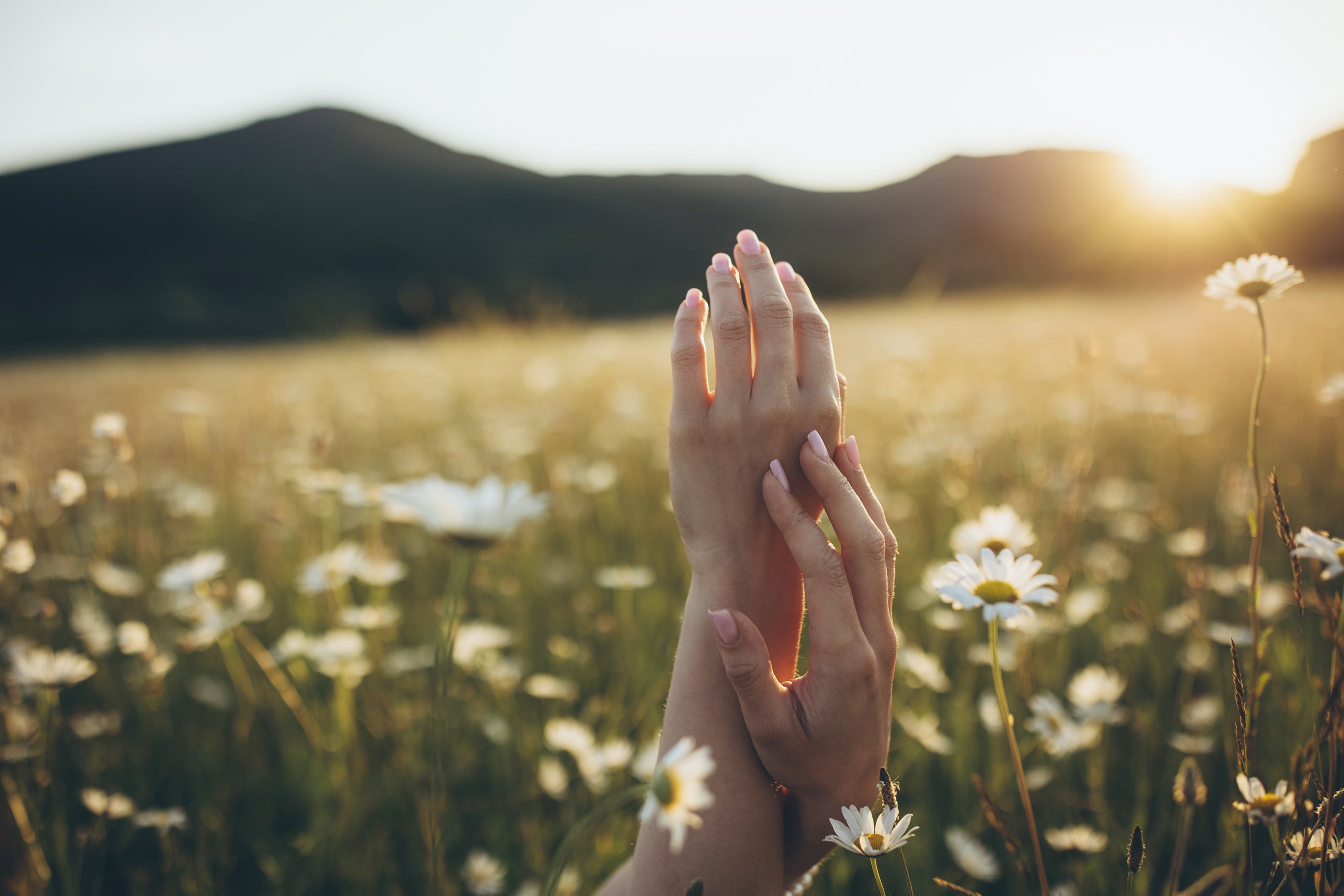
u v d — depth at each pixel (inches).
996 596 20.8
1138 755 32.8
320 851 32.5
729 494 23.0
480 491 21.2
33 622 41.7
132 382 143.0
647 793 18.4
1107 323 142.1
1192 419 61.8
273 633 48.0
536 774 35.3
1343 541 19.4
